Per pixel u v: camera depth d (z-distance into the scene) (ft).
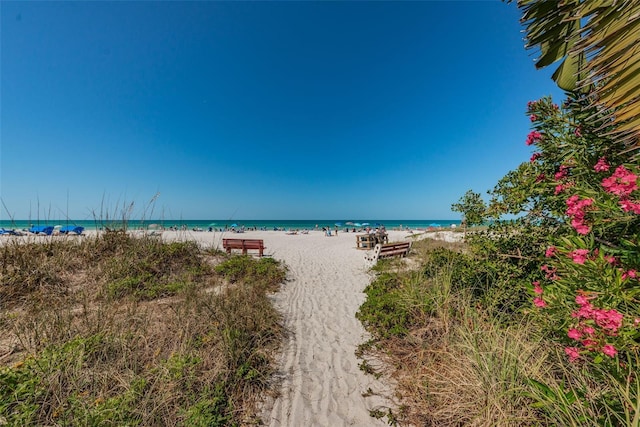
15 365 8.52
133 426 7.14
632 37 4.49
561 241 7.74
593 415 5.86
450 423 7.85
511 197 11.84
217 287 19.12
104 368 8.93
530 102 10.97
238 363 10.46
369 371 10.95
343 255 40.27
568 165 9.40
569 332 6.19
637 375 5.64
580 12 5.32
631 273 6.02
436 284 14.58
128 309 12.83
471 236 14.15
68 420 6.97
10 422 6.61
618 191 6.11
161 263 20.72
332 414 8.86
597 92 5.23
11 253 16.31
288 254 40.63
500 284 12.12
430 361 10.25
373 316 14.88
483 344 9.38
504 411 7.12
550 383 7.30
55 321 11.19
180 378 8.77
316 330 14.93
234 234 90.33
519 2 6.80
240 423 8.36
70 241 19.83
